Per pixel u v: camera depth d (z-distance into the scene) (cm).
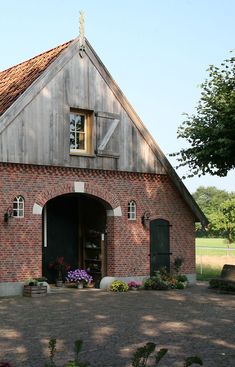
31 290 1830
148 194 2266
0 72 2452
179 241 2356
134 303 1692
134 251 2195
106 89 2159
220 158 2145
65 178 2017
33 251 1919
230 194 11025
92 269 2278
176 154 2244
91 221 2311
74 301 1728
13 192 1880
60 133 2005
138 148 2236
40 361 928
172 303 1698
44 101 1964
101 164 2112
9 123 1861
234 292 1983
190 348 1038
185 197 2361
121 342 1091
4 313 1462
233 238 5700
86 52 2103
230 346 1057
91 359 946
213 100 2103
